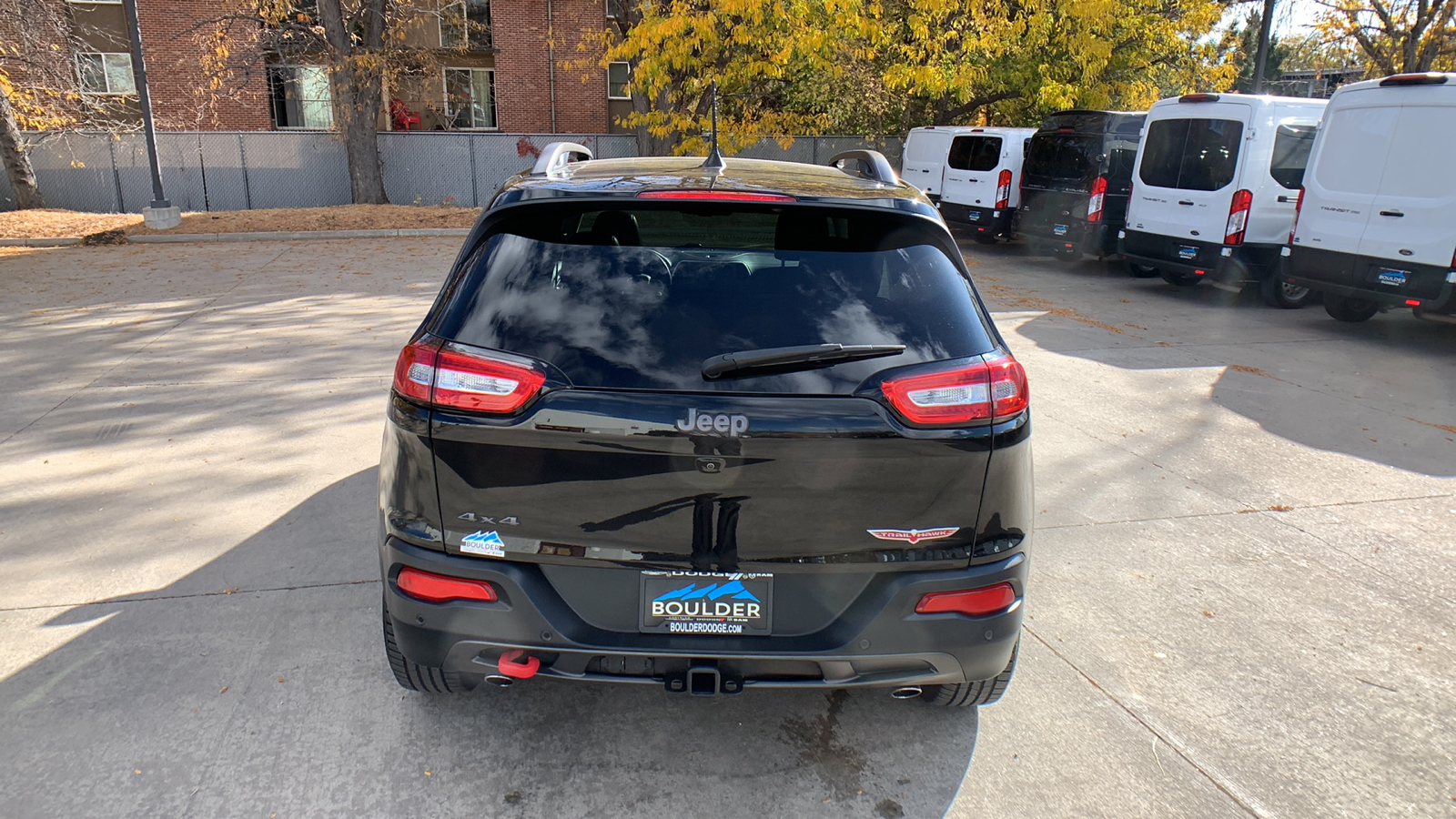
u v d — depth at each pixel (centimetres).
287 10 1898
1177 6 1975
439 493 222
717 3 1511
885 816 247
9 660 308
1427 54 2317
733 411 211
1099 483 510
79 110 2033
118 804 242
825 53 1655
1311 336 934
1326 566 414
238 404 609
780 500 217
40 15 1872
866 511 220
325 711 285
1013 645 244
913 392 217
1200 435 599
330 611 345
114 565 379
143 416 582
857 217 241
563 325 219
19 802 241
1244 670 327
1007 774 266
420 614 229
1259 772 272
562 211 236
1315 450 573
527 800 249
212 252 1443
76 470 487
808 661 225
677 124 1691
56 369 700
